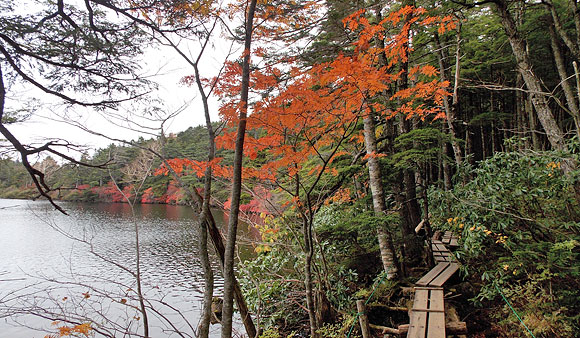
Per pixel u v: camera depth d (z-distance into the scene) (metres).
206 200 3.06
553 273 3.92
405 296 4.81
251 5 2.93
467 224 5.09
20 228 17.80
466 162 6.18
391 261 5.19
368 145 5.35
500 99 13.24
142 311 3.41
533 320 3.78
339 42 5.27
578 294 3.93
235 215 2.71
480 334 4.23
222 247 3.84
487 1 5.18
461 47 9.15
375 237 6.69
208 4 3.05
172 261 11.52
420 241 6.02
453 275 5.17
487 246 5.17
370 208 6.70
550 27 7.50
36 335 5.78
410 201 6.11
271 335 4.79
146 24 3.28
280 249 6.35
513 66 11.32
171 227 18.38
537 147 9.27
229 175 3.48
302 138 3.61
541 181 4.76
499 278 4.56
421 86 3.61
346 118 3.38
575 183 4.47
